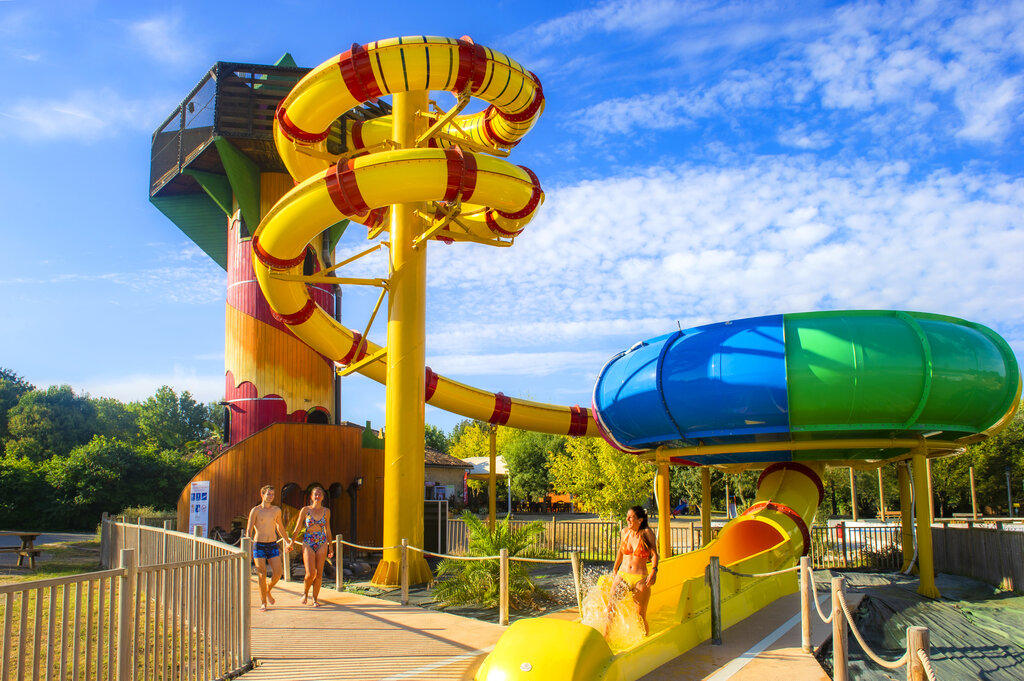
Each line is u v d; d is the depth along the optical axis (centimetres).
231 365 2352
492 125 1700
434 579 1402
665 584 1038
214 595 760
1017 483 4531
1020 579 1417
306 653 855
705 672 764
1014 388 1377
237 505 1936
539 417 2180
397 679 746
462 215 1789
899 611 1203
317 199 1392
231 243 2447
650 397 1427
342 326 1955
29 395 5672
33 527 3659
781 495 1559
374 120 1908
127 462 4025
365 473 2291
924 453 1373
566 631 664
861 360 1260
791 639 922
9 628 511
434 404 2056
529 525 1280
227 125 2191
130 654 627
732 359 1323
